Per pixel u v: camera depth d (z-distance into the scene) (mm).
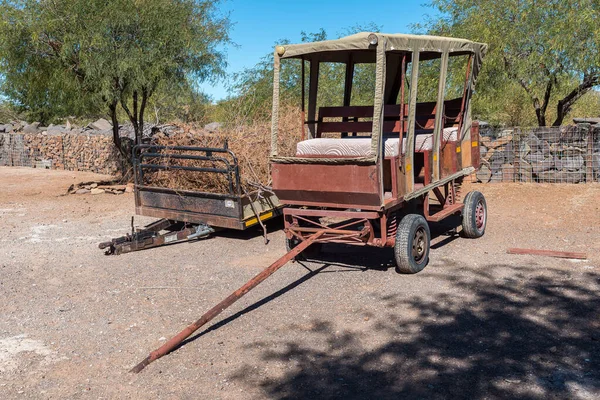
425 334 5301
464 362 4727
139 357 5082
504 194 12047
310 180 6840
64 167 20953
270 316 5898
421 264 7180
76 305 6422
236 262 7957
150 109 24297
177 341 5078
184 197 9227
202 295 6613
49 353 5219
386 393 4297
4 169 21469
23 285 7188
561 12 12500
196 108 18312
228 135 9734
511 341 5078
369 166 6352
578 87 13438
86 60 12914
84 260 8242
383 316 5770
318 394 4324
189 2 14609
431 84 14453
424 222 7172
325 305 6145
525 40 12969
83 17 13164
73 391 4520
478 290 6402
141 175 9688
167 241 8883
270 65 18531
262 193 9125
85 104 15227
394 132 7695
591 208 10336
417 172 8055
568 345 4949
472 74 8383
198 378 4652
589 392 4188
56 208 12539
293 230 7391
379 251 8234
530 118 17547
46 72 14633
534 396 4168
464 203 8617
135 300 6516
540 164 13023
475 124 9133
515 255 7711
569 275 6766
